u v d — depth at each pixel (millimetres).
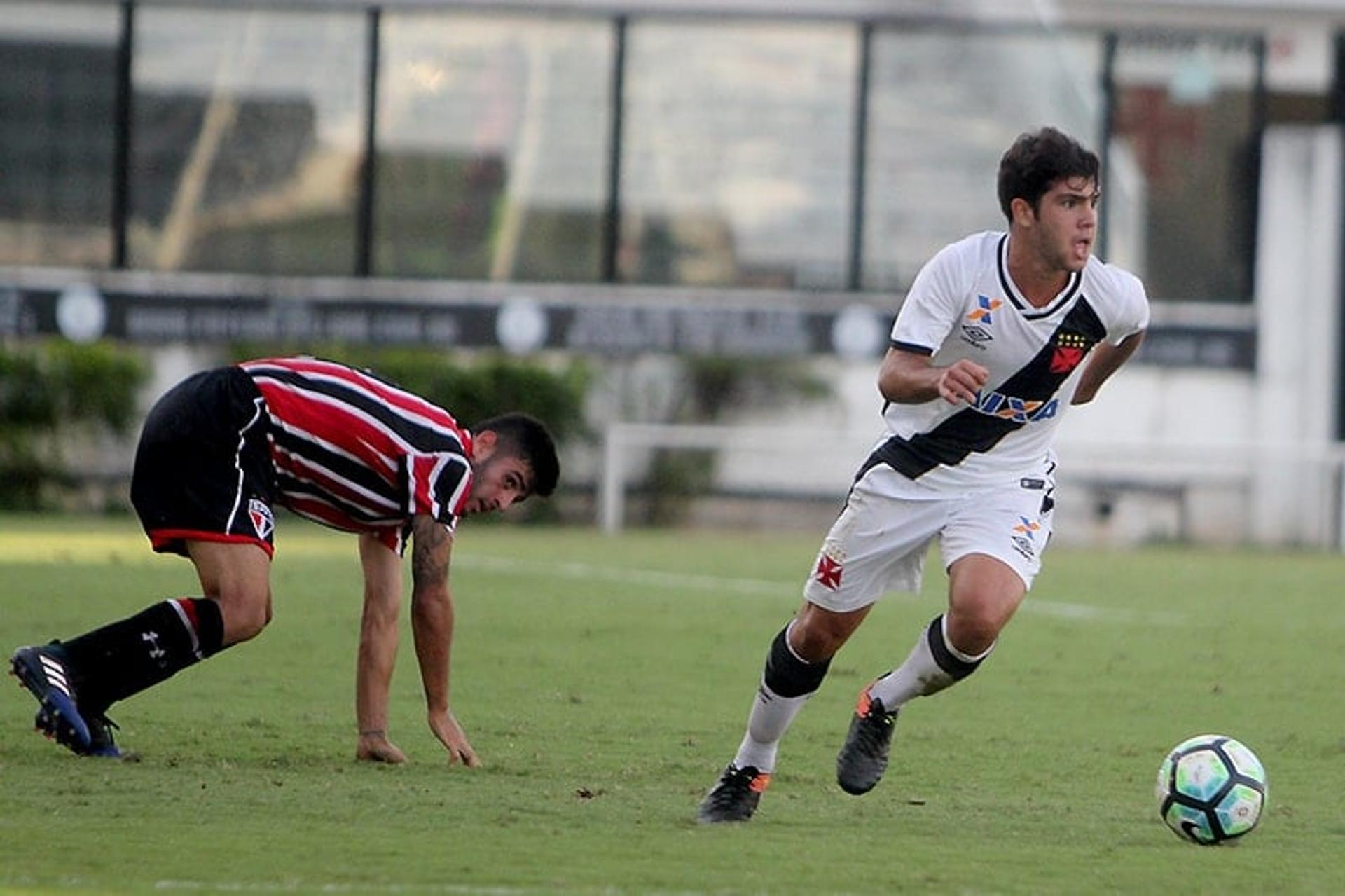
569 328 85062
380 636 26734
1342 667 40562
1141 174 85562
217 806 22469
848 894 18609
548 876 19062
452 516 26078
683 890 18531
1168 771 22000
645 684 35812
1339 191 84688
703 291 86375
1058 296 22406
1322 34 86562
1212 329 84875
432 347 84938
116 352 82250
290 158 86188
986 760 28359
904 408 23125
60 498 82375
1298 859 21109
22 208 86000
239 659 37469
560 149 86688
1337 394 84875
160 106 86000
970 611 22047
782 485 84438
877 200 86625
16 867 19062
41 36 85750
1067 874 19953
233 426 25703
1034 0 85812
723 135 86625
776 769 27125
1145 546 81625
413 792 23766
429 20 86125
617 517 82250
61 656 25094
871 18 86062
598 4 86062
